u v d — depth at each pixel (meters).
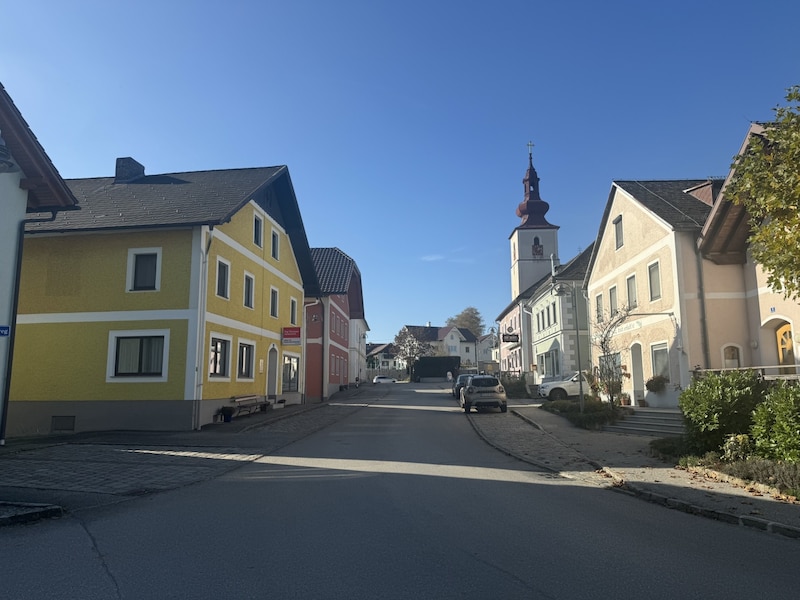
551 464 12.76
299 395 31.55
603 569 5.68
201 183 23.78
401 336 102.06
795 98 9.12
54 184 15.16
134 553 6.18
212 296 20.34
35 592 5.04
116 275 19.77
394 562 5.83
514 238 61.44
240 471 11.79
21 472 11.06
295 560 5.90
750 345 19.23
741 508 8.23
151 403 19.03
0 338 13.94
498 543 6.56
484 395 26.28
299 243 30.56
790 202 9.00
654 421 18.25
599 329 24.06
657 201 22.52
